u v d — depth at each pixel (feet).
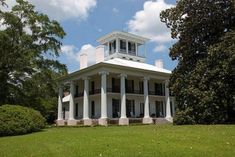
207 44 82.43
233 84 72.90
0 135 62.34
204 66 75.46
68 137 51.19
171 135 46.96
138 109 140.97
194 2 82.43
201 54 83.66
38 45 116.16
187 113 77.87
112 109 131.85
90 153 34.14
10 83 108.58
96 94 130.72
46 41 117.08
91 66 122.42
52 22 117.60
